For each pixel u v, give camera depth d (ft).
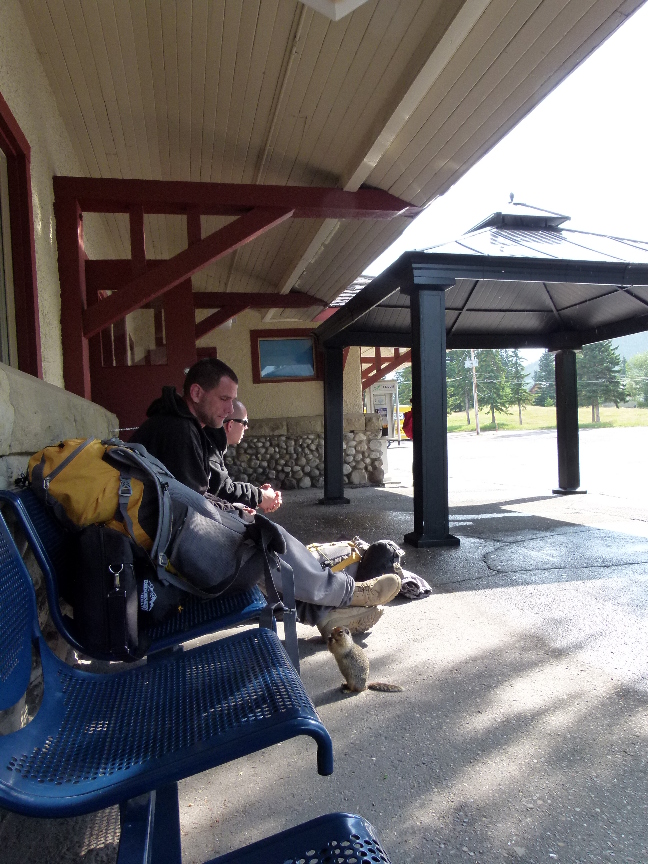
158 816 4.27
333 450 28.40
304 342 38.09
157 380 18.21
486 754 6.33
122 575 5.33
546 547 16.33
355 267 26.89
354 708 7.50
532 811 5.38
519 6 11.06
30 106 12.97
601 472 40.09
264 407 37.60
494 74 13.08
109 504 5.58
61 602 7.75
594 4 10.96
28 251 11.70
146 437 8.04
